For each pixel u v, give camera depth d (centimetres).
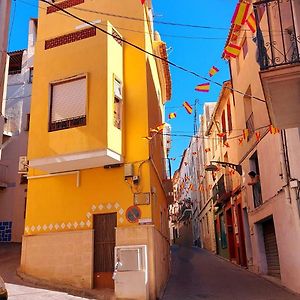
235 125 1983
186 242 4678
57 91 1297
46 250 1250
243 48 1770
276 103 843
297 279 1186
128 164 1239
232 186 2162
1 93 839
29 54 2433
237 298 1160
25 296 1017
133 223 1189
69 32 1328
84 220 1243
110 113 1217
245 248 1892
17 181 2209
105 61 1248
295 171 1195
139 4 1412
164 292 1284
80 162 1220
